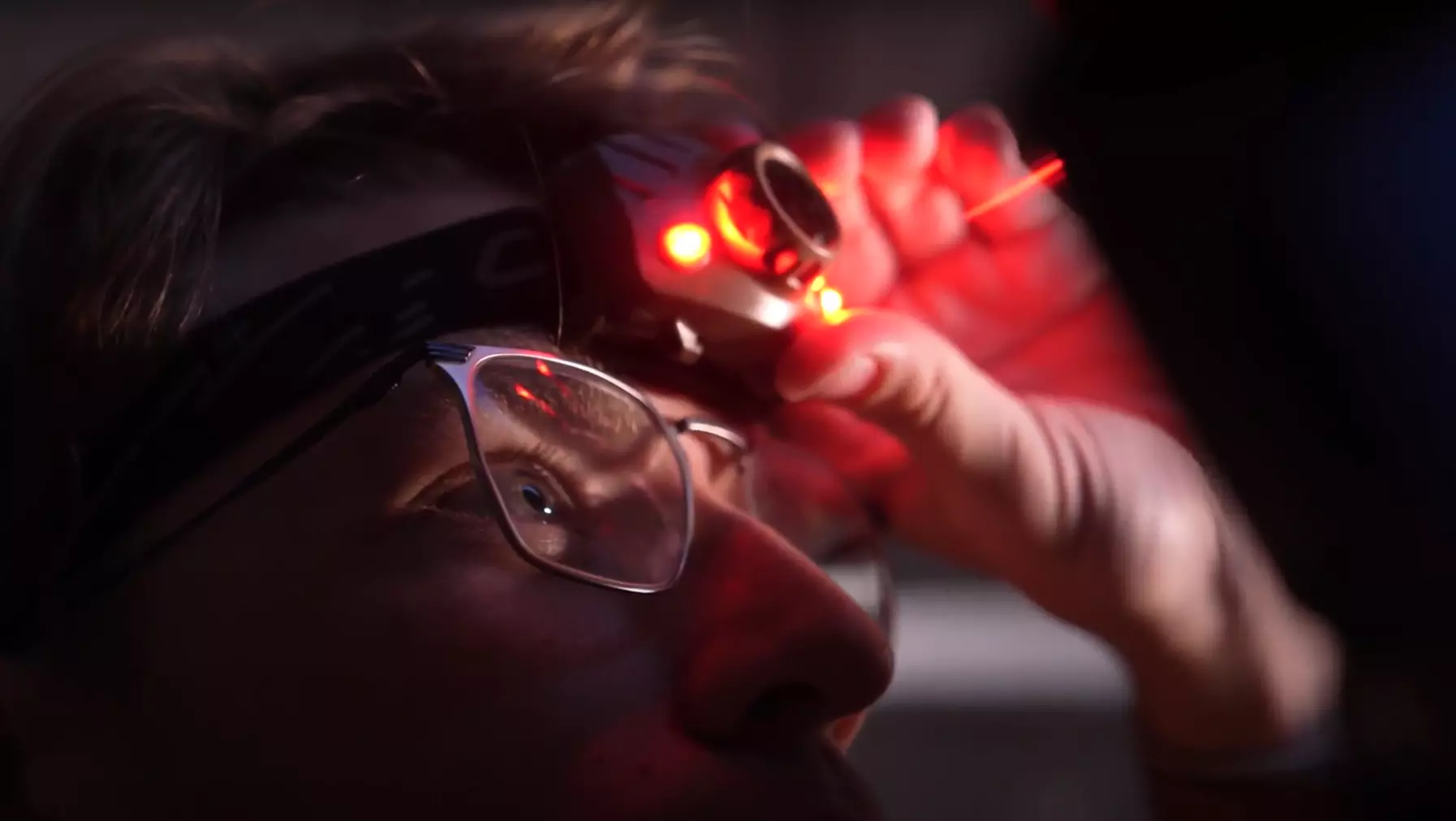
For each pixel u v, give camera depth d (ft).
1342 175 1.86
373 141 1.86
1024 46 2.47
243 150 1.83
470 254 1.79
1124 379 2.13
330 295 1.77
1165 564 2.10
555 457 1.78
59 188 1.83
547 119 1.95
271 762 1.71
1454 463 1.82
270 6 2.16
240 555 1.73
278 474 1.74
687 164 1.82
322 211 1.80
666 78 2.14
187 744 1.73
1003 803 2.80
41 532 1.77
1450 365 1.82
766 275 1.81
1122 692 3.12
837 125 2.02
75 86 1.89
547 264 1.80
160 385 1.76
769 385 1.88
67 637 1.76
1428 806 1.88
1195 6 1.91
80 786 1.75
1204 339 1.94
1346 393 1.86
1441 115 1.83
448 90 1.94
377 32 2.07
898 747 2.96
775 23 3.14
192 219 1.80
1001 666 3.16
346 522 1.73
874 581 2.06
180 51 1.95
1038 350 2.13
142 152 1.82
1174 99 1.94
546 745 1.70
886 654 1.76
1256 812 2.10
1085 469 2.09
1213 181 1.93
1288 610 2.12
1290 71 1.89
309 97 1.89
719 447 1.88
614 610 1.74
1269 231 1.88
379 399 1.74
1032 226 2.08
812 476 2.04
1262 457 1.93
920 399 1.99
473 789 1.69
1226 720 2.12
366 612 1.71
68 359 1.79
